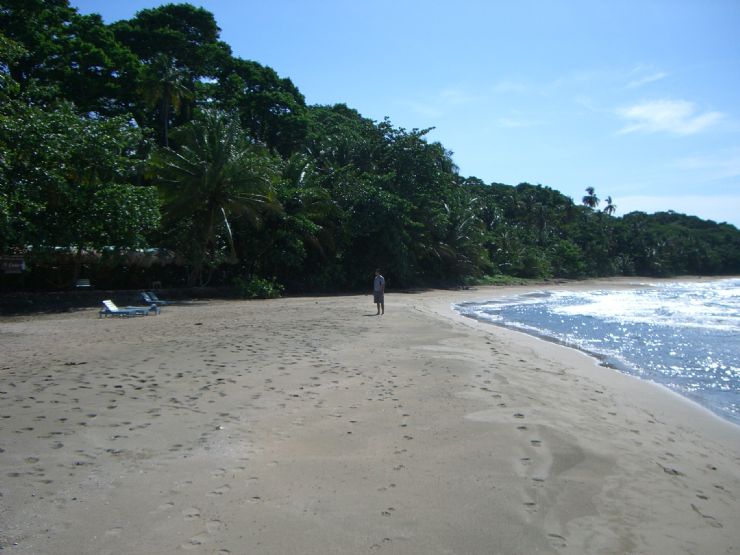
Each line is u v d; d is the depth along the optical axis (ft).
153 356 33.73
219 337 42.37
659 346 50.85
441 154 149.89
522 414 23.48
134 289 88.99
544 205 295.89
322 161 139.44
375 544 12.40
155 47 134.82
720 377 37.60
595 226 297.33
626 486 16.70
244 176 85.76
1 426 19.62
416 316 63.31
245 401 23.86
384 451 18.38
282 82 161.79
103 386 25.79
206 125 87.66
